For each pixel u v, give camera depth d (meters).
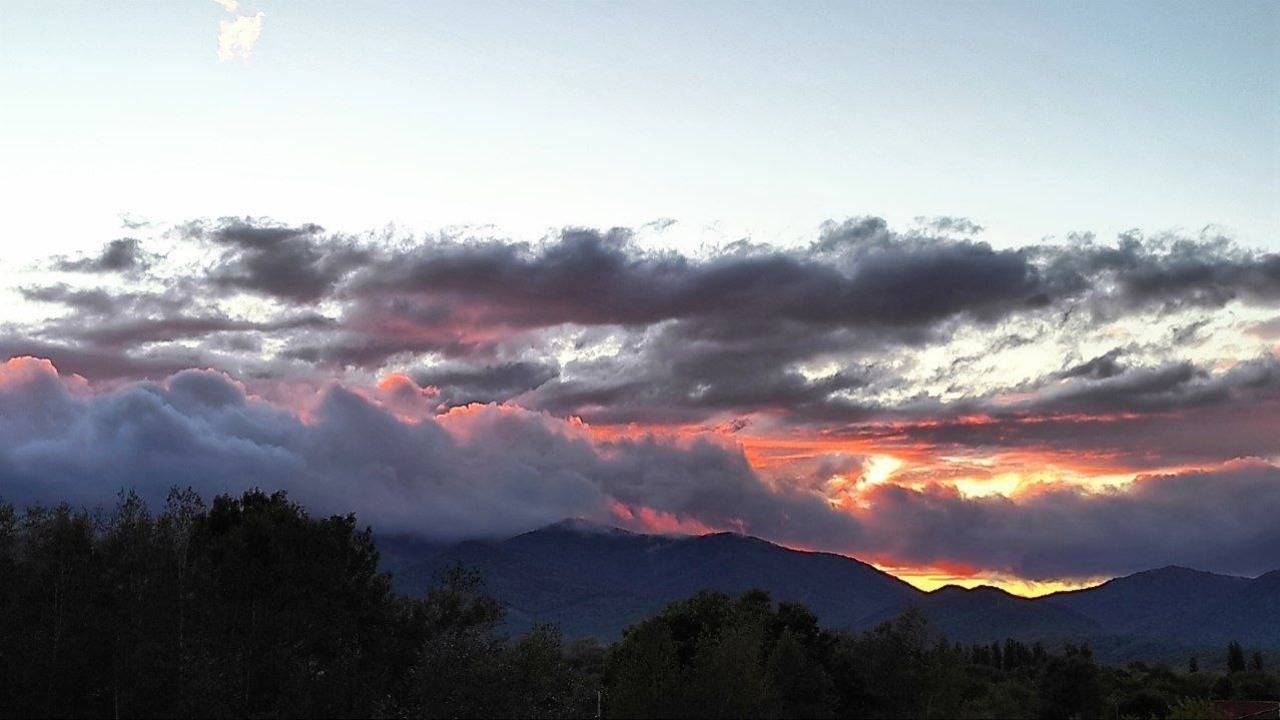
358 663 84.12
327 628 85.06
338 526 91.88
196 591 83.25
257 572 83.81
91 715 79.69
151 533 87.62
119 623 80.81
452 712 81.44
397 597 96.75
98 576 82.88
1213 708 112.38
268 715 78.19
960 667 111.12
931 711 106.75
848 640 116.56
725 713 89.50
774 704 92.25
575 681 94.38
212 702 76.69
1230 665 176.75
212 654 80.88
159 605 82.25
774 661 100.62
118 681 78.94
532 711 84.81
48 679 77.88
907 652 110.75
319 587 86.31
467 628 90.94
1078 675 120.12
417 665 85.19
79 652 78.69
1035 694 118.81
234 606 83.69
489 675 83.25
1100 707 119.00
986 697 115.69
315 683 80.75
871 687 108.44
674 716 88.94
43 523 85.50
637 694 89.44
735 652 91.38
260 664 80.81
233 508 92.94
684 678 91.38
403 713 82.69
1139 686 149.00
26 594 80.50
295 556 85.69
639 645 92.25
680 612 119.75
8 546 83.19
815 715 101.00
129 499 88.25
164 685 78.19
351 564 91.75
